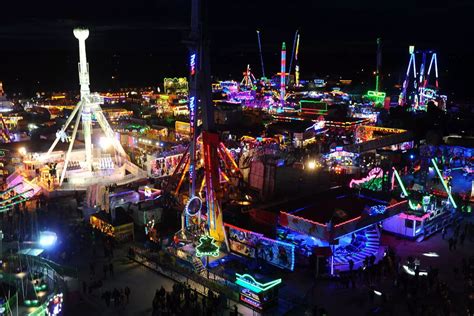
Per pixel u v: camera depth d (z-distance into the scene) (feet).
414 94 439.22
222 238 147.84
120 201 186.91
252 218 146.61
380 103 437.58
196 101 146.41
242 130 313.53
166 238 157.58
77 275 130.31
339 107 374.84
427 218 156.46
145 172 230.07
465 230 151.94
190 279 128.16
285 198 164.45
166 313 110.22
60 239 153.28
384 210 142.82
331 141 284.20
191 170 151.74
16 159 244.63
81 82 228.22
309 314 110.32
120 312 112.47
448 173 213.25
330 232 126.41
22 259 127.34
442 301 113.80
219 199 146.82
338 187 165.99
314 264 132.87
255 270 120.98
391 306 114.11
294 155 219.82
